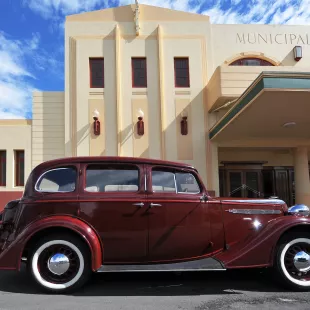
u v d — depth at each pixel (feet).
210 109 40.75
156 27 42.39
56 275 14.10
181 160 40.42
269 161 46.29
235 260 14.24
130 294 14.01
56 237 14.03
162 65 41.81
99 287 14.97
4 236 14.47
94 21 42.11
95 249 13.89
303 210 16.28
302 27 44.50
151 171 15.23
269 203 16.02
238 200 15.70
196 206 15.07
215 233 15.12
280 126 34.22
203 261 14.70
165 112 41.16
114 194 14.69
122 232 14.42
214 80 38.45
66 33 41.83
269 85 24.26
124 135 40.65
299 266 14.34
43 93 41.83
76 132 40.52
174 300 13.23
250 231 15.43
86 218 14.30
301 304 12.70
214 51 43.19
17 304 12.78
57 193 14.56
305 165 40.75
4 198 40.16
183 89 41.68
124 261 14.49
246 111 28.89
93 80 41.70
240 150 44.73
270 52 43.62
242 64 43.37
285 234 14.71
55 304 12.75
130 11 42.45
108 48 41.88
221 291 14.42
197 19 42.93
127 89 41.39
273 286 15.08
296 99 25.99
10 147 41.16
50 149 41.09
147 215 14.61
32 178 14.84
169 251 14.67
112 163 15.15
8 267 13.69
